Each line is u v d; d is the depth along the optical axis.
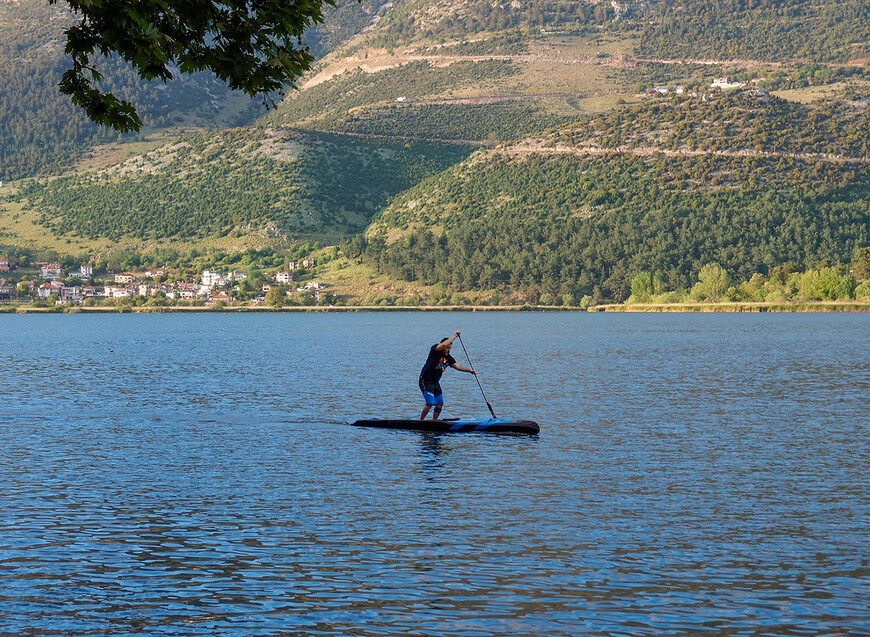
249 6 16.75
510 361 83.88
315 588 18.23
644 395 52.88
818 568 19.27
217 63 16.55
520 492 26.34
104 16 15.29
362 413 45.47
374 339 144.25
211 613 16.97
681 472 29.19
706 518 23.28
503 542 21.22
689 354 91.69
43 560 20.06
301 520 23.27
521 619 16.62
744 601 17.42
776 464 30.50
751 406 47.09
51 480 28.50
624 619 16.61
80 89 16.47
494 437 36.78
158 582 18.61
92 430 39.75
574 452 33.06
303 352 105.12
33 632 16.11
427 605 17.30
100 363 87.50
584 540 21.36
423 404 49.47
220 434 38.25
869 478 28.12
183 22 16.33
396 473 29.33
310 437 37.16
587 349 104.00
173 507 24.75
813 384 58.84
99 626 16.39
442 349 39.44
